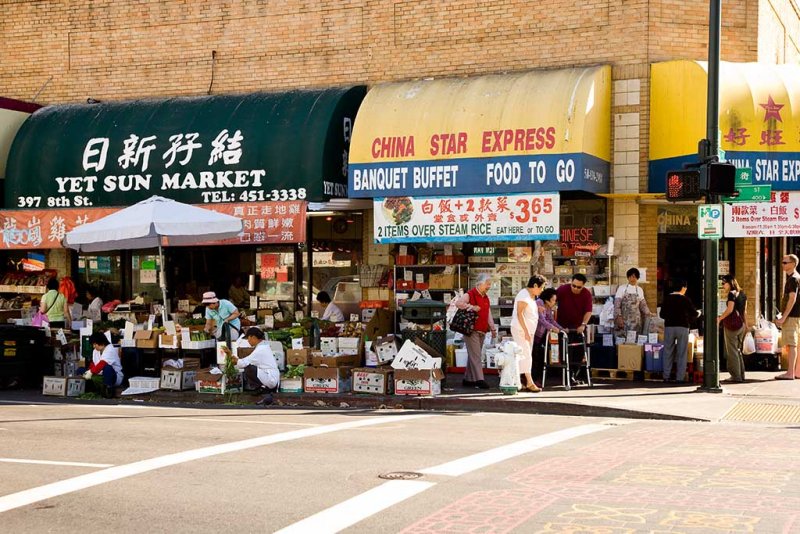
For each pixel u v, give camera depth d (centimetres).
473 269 1905
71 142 2077
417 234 1783
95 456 1015
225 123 1966
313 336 1742
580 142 1669
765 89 1686
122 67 2197
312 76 2038
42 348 1848
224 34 2108
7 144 2183
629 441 1090
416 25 1952
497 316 1875
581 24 1819
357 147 1828
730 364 1650
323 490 838
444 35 1928
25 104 2220
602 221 1811
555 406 1405
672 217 1812
